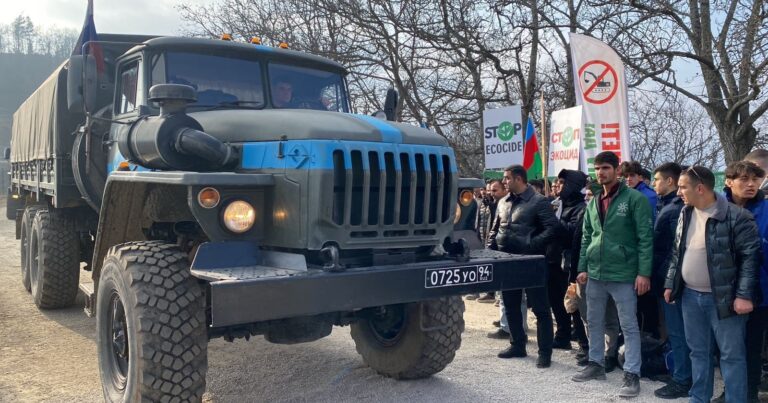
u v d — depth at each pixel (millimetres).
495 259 4074
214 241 3645
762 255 3904
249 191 3807
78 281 7129
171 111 4125
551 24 13891
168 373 3559
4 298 7973
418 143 4016
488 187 8703
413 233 3949
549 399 4555
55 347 5914
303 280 3344
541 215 5488
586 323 5305
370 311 4605
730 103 13328
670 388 4625
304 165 3693
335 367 5375
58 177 6320
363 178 3732
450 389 4758
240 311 3172
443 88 14883
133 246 3926
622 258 4695
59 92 6266
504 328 6391
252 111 4453
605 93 7691
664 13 12961
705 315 4125
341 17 15289
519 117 8891
